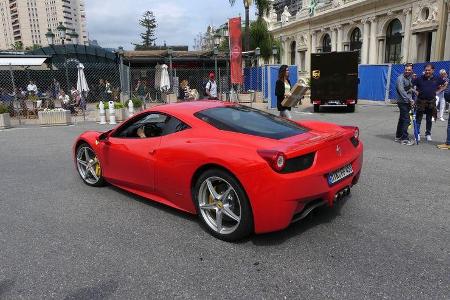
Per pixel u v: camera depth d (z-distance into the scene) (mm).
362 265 3221
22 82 26047
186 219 4355
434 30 29828
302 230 3939
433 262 3240
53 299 2881
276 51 31609
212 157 3648
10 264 3412
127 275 3189
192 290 2949
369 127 12164
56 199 5172
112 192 5410
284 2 69688
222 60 25797
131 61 26094
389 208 4512
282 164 3314
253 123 4211
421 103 8914
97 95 26109
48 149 8969
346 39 44219
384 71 22516
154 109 4695
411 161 6938
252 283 3018
